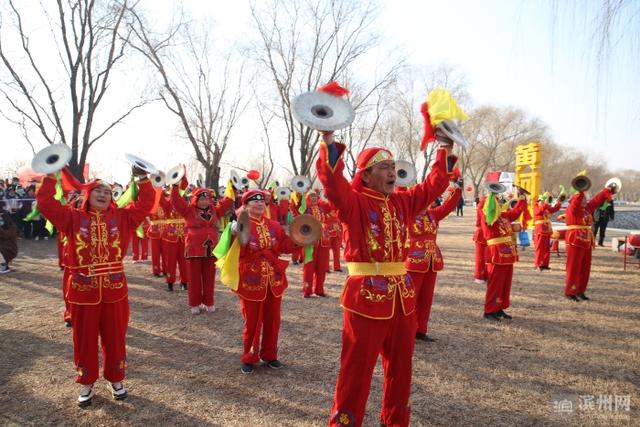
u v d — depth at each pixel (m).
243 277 4.82
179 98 21.09
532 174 16.38
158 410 4.15
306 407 4.21
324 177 3.02
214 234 7.32
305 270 8.43
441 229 24.45
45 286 9.06
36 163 3.90
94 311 4.12
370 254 3.23
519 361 5.33
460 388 4.62
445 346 5.83
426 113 3.46
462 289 9.14
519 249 15.90
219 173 22.25
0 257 10.39
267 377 4.86
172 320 6.93
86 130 17.86
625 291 8.88
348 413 3.15
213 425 3.89
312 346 5.80
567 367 5.15
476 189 44.44
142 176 4.49
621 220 28.73
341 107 2.98
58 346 5.73
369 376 3.17
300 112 2.85
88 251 4.11
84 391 4.22
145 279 10.00
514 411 4.16
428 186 3.50
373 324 3.15
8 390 4.51
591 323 6.79
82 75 17.73
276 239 5.04
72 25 17.34
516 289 9.13
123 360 4.34
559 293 8.77
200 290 7.29
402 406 3.30
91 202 4.21
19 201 16.08
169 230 8.79
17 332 6.24
